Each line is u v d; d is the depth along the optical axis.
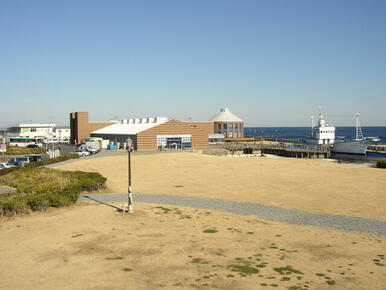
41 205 29.56
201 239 22.09
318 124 129.88
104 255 18.84
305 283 15.77
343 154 100.12
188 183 46.09
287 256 19.39
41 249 19.77
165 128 108.00
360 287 15.51
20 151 100.75
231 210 31.19
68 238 21.86
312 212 30.58
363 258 19.33
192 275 16.31
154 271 16.72
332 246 21.41
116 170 59.12
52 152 77.44
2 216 27.44
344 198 36.25
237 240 22.12
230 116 161.88
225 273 16.62
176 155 82.12
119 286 14.96
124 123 140.12
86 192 39.03
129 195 29.00
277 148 110.94
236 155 105.75
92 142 106.69
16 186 41.50
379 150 102.06
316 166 63.53
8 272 16.48
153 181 47.88
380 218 28.64
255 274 16.62
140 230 23.88
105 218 27.06
